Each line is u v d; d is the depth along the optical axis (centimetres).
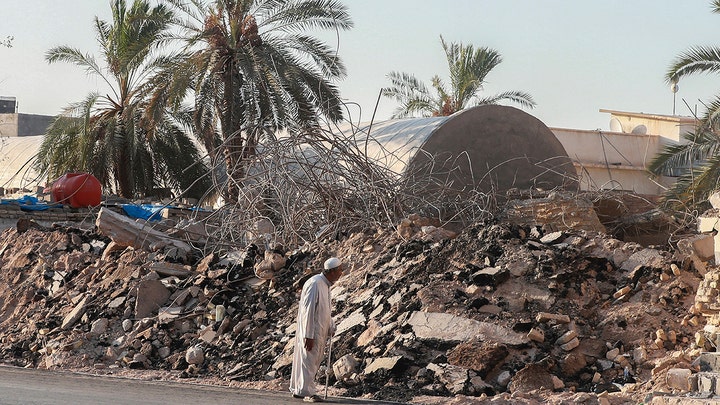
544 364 1020
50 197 2620
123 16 3222
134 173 3142
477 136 2308
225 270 1446
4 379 1101
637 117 4147
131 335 1373
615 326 1089
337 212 1636
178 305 1414
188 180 3262
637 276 1162
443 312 1130
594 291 1154
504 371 1027
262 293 1383
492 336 1070
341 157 1733
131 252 1641
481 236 1275
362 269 1356
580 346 1062
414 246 1334
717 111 2180
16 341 1499
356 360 1108
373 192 1650
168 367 1284
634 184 3903
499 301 1132
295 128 1794
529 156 2364
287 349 1189
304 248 1491
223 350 1270
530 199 1677
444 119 2325
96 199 2619
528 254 1205
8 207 2480
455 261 1245
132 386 1070
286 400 977
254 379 1163
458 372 1027
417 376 1042
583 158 3891
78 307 1495
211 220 1841
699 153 2283
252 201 1705
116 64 3188
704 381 897
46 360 1359
